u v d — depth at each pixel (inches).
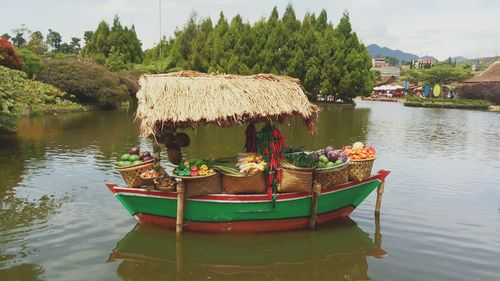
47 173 501.0
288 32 2020.2
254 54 1990.7
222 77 349.1
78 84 1365.7
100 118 1127.0
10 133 778.2
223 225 337.1
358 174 367.2
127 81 1670.8
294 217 348.2
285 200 336.2
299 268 286.4
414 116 1499.8
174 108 315.6
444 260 300.8
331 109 1777.8
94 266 280.4
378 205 386.6
